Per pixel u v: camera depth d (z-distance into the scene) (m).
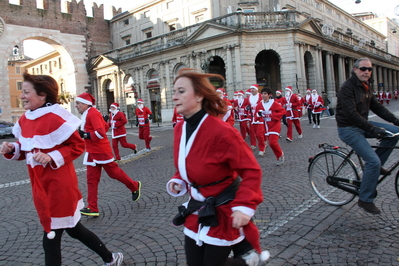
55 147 2.94
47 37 41.38
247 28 27.75
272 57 33.62
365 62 4.07
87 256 3.84
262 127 9.71
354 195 4.66
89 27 45.53
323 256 3.41
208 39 29.38
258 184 2.14
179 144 2.33
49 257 2.88
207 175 2.21
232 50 28.22
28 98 2.92
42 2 41.88
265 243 3.80
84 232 3.19
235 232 2.24
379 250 3.44
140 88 36.78
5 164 12.08
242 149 2.17
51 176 2.92
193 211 2.33
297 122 13.41
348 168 4.66
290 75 28.53
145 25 42.41
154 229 4.51
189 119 2.28
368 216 4.39
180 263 3.48
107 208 5.66
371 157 4.10
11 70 65.50
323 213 4.61
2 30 37.94
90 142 5.25
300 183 6.28
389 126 4.28
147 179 7.77
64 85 48.41
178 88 2.24
